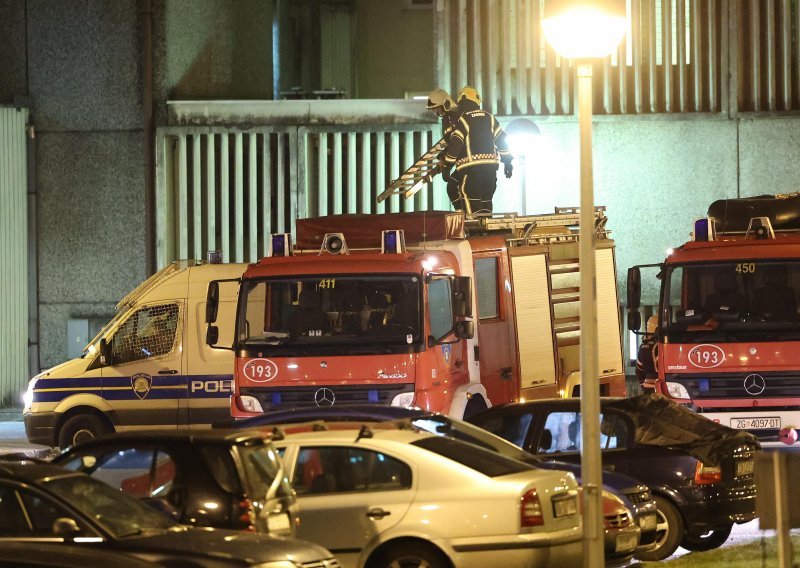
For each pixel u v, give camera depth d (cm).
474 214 5691
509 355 5409
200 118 8038
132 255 8125
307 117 7988
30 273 8181
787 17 7862
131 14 8150
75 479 2841
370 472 3152
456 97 7975
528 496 3056
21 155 8181
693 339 5194
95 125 8169
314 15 9950
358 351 4781
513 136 6712
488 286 5362
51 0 8206
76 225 8175
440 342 4862
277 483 3030
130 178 8138
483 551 3034
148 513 2852
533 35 7925
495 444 3722
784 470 2773
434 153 6356
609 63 7906
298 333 4838
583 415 3134
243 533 2803
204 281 5931
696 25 7894
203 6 8281
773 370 5122
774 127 7856
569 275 5847
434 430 3691
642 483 3806
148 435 3075
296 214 7969
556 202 7888
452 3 7981
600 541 3075
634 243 7894
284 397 4816
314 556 2730
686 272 5244
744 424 5125
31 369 8188
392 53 10212
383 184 7962
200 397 5866
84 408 5978
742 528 4509
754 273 5191
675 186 7881
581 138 3222
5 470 2794
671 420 3978
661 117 7875
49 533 2716
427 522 3062
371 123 7962
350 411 3834
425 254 4912
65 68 8194
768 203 5694
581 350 3166
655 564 3797
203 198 8031
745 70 7900
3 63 8250
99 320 8119
